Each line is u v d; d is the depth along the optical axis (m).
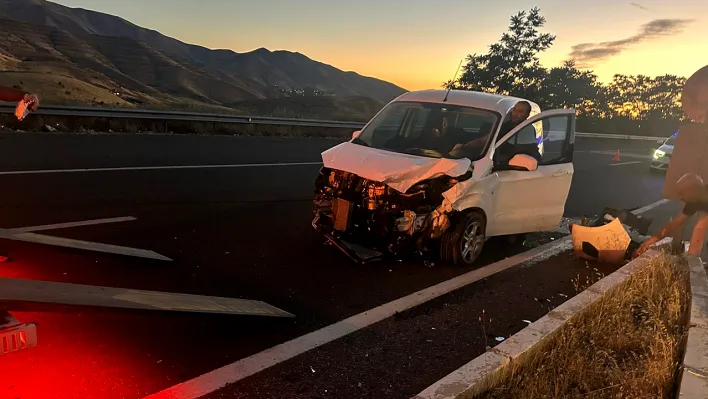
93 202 7.22
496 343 4.03
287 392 3.12
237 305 4.13
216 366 3.35
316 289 4.84
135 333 3.70
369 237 5.40
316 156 14.22
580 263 6.45
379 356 3.67
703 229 5.67
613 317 3.93
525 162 5.71
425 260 5.89
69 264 4.85
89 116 14.21
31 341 2.76
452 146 6.00
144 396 2.94
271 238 6.34
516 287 5.37
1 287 2.99
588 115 47.31
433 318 4.41
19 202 6.84
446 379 2.86
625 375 3.18
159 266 5.06
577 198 11.57
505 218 6.12
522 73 39.44
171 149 12.70
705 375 2.96
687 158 5.77
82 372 3.12
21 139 11.67
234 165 11.44
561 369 3.21
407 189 5.11
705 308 3.94
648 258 5.39
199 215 7.11
